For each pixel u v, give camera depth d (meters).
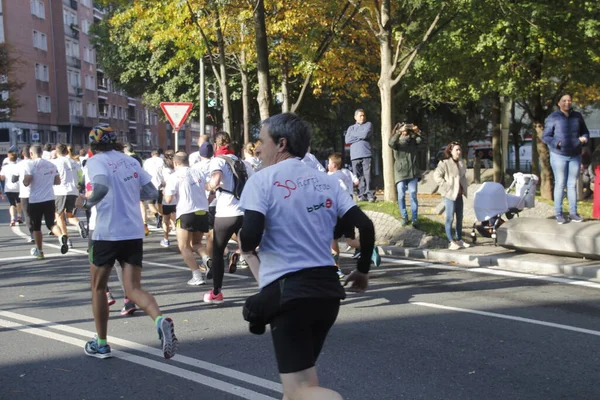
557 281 9.36
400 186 12.62
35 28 55.19
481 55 20.45
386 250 12.27
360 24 18.34
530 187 13.12
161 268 10.70
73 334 6.65
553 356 5.81
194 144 97.75
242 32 16.66
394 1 16.58
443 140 39.94
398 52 15.16
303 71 16.23
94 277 5.72
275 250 3.37
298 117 3.60
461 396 4.85
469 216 15.60
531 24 18.08
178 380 5.22
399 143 12.55
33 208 11.73
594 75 20.39
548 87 21.56
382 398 4.82
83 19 64.31
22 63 46.69
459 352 5.93
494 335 6.49
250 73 31.06
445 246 12.17
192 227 8.98
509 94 20.09
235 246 12.96
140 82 37.28
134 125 79.25
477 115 36.78
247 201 3.39
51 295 8.61
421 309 7.63
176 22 15.41
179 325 6.99
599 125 40.09
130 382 5.18
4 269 10.73
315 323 3.34
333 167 9.79
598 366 5.53
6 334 6.66
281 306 3.27
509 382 5.15
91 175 5.65
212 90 22.64
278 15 16.17
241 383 5.14
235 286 9.07
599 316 7.27
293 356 3.28
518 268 10.48
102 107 69.56
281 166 3.47
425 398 4.81
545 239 10.63
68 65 60.22
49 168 11.84
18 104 44.12
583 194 19.28
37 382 5.20
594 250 10.01
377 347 6.09
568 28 18.83
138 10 16.09
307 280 3.30
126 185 5.75
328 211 3.47
